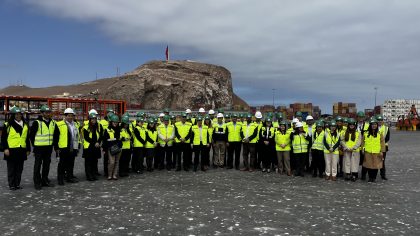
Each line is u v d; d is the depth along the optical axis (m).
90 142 11.71
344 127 12.86
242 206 8.38
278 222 7.11
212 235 6.26
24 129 10.24
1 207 8.17
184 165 14.34
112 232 6.41
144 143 13.71
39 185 10.30
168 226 6.77
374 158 12.10
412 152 23.50
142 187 10.70
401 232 6.60
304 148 13.16
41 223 6.94
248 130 14.41
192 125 14.34
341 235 6.38
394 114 148.88
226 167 15.41
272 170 14.76
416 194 10.11
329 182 12.03
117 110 29.20
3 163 15.95
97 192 9.92
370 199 9.39
